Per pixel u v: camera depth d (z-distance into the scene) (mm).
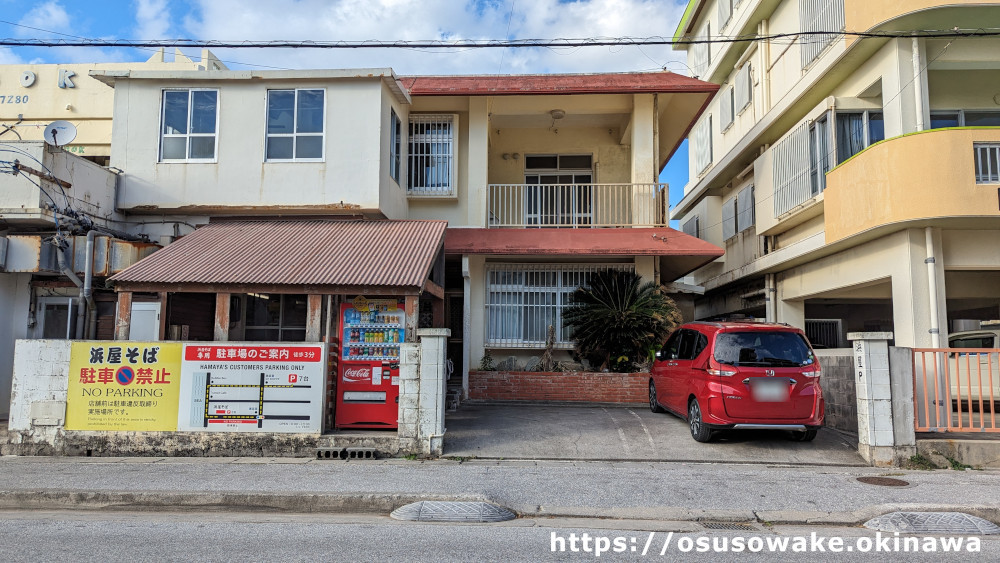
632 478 7836
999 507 6641
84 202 12000
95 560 5078
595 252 13570
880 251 11594
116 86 13406
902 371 8828
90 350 9289
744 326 9453
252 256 10734
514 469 8281
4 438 9250
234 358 9211
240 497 6945
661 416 11406
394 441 8984
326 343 9297
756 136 16641
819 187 13211
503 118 16641
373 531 6000
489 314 14484
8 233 11617
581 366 13992
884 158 10617
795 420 8961
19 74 17688
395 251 11047
